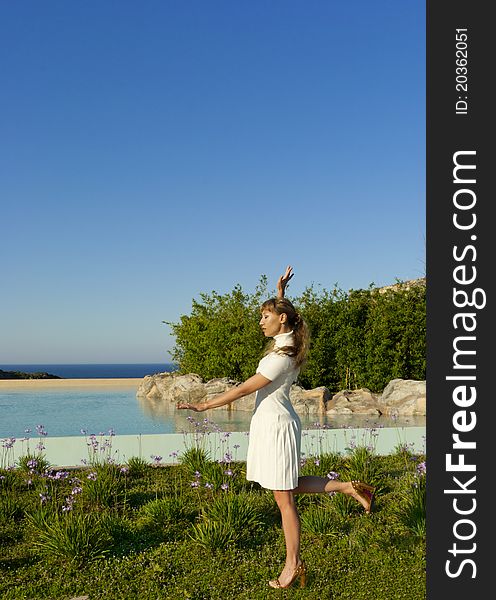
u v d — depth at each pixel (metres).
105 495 7.12
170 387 23.61
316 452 10.11
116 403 23.00
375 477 8.05
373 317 20.59
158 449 9.98
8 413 20.02
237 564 5.38
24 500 7.29
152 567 5.28
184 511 6.69
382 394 18.94
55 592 4.82
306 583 4.78
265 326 4.50
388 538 5.88
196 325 24.05
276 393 4.34
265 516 6.55
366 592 4.69
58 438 10.39
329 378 21.30
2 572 5.23
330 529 6.15
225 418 17.95
